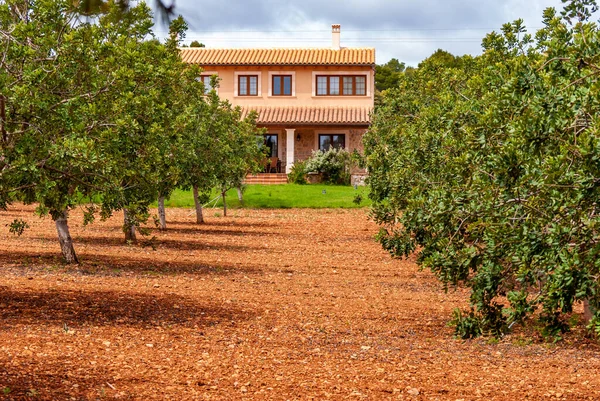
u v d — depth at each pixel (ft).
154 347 30.96
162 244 69.87
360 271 57.62
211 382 26.09
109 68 37.83
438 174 44.62
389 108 73.87
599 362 31.55
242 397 24.36
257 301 43.52
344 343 34.06
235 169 90.94
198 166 79.25
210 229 86.53
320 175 145.59
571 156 18.51
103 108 37.06
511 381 27.84
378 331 36.91
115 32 15.83
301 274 55.21
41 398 21.93
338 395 25.17
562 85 21.76
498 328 23.77
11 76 34.01
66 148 33.12
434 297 47.09
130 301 40.73
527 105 21.34
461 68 63.41
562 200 18.88
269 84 153.79
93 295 41.65
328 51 158.20
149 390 24.32
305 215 107.76
